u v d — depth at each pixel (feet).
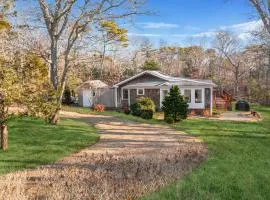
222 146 59.16
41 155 49.19
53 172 37.40
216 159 45.03
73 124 89.81
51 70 91.15
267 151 54.70
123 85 159.94
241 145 60.64
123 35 165.78
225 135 75.15
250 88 243.40
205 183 30.76
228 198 26.78
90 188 29.37
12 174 36.47
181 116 102.63
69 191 28.66
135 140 66.69
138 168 37.01
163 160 43.42
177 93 103.55
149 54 349.41
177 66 360.69
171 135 74.69
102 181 31.53
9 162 44.06
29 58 53.36
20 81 51.24
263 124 100.89
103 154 50.62
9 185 31.07
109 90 171.53
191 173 34.86
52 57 91.20
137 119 111.75
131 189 28.53
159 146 59.11
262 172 36.29
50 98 56.49
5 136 53.42
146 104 122.83
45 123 85.61
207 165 40.22
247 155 50.16
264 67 214.48
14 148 54.44
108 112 139.74
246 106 164.76
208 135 75.00
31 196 28.17
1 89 48.55
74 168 39.37
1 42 79.97
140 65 311.68
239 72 281.95
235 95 259.80
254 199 26.73
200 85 142.92
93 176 34.19
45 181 33.14
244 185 30.27
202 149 54.34
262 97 221.66
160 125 95.61
